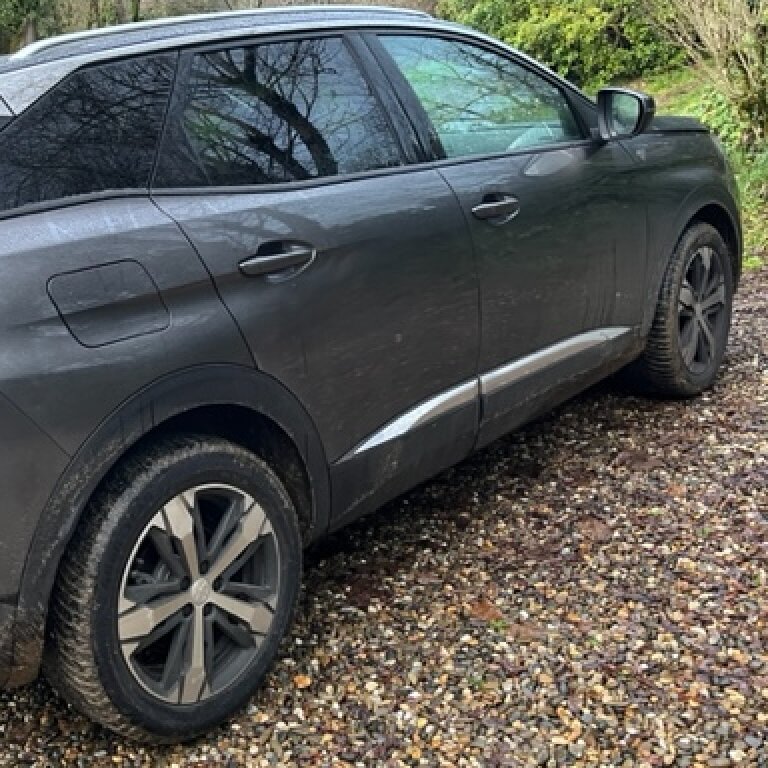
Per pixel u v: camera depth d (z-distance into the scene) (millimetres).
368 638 2982
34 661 2330
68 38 2699
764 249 6852
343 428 2908
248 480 2641
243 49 2865
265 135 2824
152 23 2826
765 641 2852
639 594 3119
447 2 13367
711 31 7223
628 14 10719
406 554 3449
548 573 3273
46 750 2596
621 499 3729
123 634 2395
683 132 4480
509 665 2814
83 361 2244
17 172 2328
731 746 2457
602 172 3854
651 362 4402
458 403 3275
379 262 2922
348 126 3053
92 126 2482
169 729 2508
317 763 2498
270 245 2656
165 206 2521
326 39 3102
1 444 2131
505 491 3857
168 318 2412
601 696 2664
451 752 2502
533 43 11297
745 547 3342
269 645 2740
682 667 2760
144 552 2490
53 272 2240
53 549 2254
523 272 3467
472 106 3514
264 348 2617
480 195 3307
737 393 4629
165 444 2498
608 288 3936
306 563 3426
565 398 3910
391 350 3000
